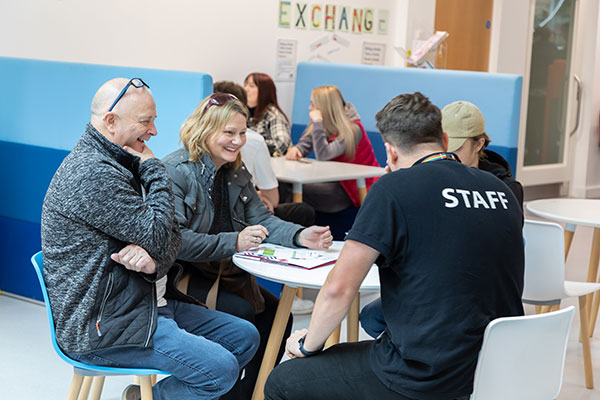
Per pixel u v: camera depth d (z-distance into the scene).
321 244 2.75
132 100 2.21
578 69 8.34
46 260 2.14
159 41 5.29
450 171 1.94
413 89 5.16
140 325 2.16
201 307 2.54
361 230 1.86
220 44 5.67
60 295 2.12
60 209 2.09
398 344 1.89
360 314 2.90
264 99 5.34
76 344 2.11
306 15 6.24
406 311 1.88
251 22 5.85
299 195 4.21
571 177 8.54
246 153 3.63
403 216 1.86
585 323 3.29
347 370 1.99
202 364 2.20
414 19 6.96
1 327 3.78
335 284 1.90
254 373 2.83
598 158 8.61
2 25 4.44
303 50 6.29
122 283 2.14
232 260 2.65
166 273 2.29
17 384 3.15
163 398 2.29
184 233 2.60
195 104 3.36
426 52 6.36
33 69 4.02
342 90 5.56
